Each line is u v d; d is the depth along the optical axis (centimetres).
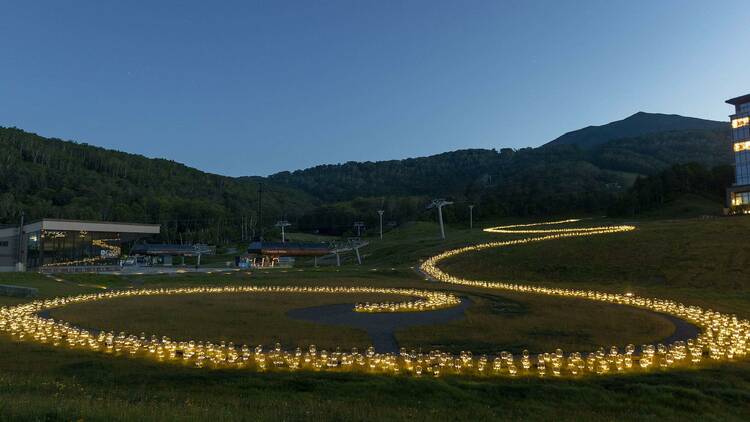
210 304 4119
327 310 3881
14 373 1998
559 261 6694
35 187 19838
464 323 3256
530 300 4428
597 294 4719
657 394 1872
